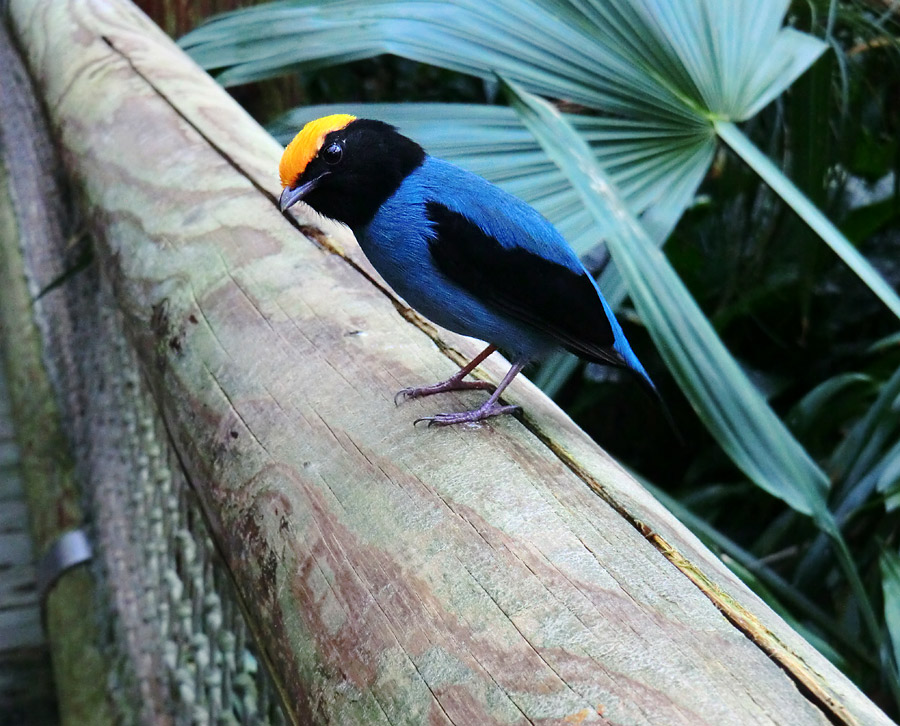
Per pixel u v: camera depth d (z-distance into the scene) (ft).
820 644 3.84
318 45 4.00
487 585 3.20
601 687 3.12
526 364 3.63
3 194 6.82
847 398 4.20
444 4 4.01
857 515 4.09
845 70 4.21
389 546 3.26
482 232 3.56
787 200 3.85
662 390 4.62
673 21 3.97
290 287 3.57
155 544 4.05
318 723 3.20
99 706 4.30
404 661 3.18
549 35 3.99
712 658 3.13
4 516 5.60
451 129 3.96
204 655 3.82
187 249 3.65
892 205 4.51
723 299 4.46
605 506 3.28
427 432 3.38
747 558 3.98
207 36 4.10
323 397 3.43
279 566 3.31
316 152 3.58
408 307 3.62
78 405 4.72
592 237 3.85
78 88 4.03
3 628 5.07
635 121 3.97
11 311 6.01
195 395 3.51
